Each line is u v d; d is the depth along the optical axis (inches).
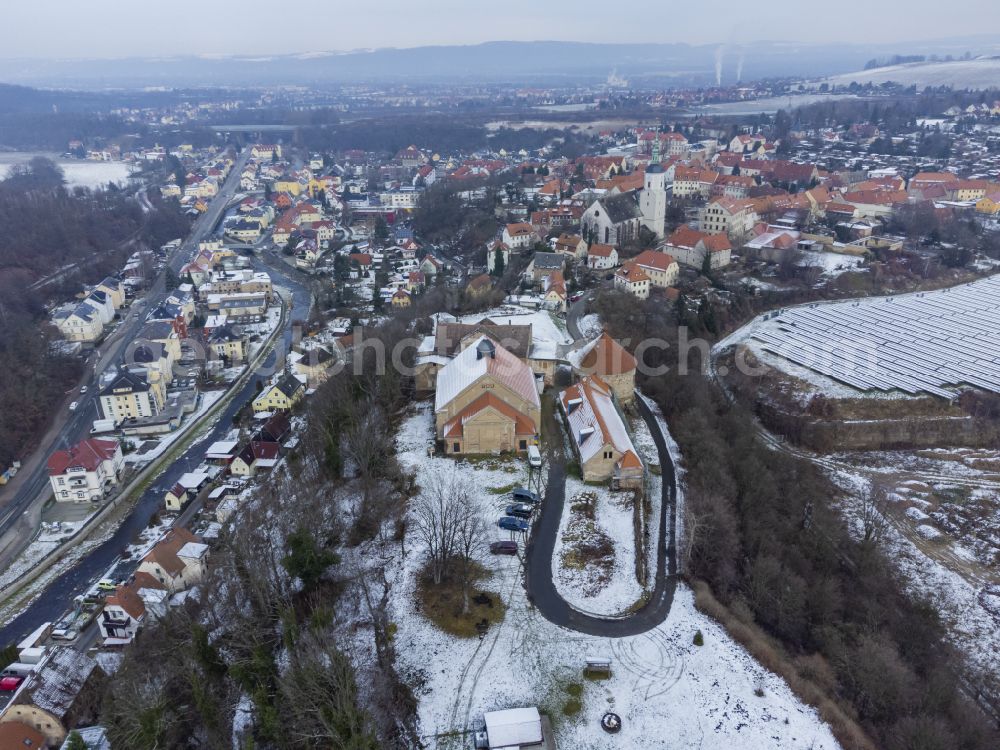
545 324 7022.6
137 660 3752.5
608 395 5295.3
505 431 4741.6
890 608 4276.6
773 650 3390.7
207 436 7047.2
